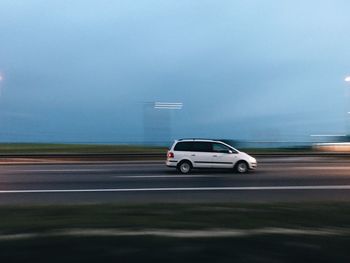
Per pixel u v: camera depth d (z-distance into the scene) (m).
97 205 10.69
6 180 20.25
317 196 15.16
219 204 10.83
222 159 23.48
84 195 15.66
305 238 6.65
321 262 5.67
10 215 9.04
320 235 6.91
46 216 8.90
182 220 8.35
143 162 32.34
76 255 5.64
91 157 37.31
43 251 5.78
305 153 43.09
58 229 7.25
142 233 6.86
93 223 7.94
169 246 6.04
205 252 5.84
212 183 19.05
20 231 7.06
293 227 7.70
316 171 24.11
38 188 17.59
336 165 28.44
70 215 9.02
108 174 22.95
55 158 36.72
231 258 5.66
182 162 23.44
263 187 17.72
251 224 7.93
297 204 10.77
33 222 8.07
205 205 10.61
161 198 14.73
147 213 9.27
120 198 14.82
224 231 7.15
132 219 8.45
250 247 6.09
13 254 5.67
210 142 23.70
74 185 18.50
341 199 13.91
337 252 5.98
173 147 23.69
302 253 5.90
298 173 23.09
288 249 6.04
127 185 18.47
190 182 19.41
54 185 18.52
